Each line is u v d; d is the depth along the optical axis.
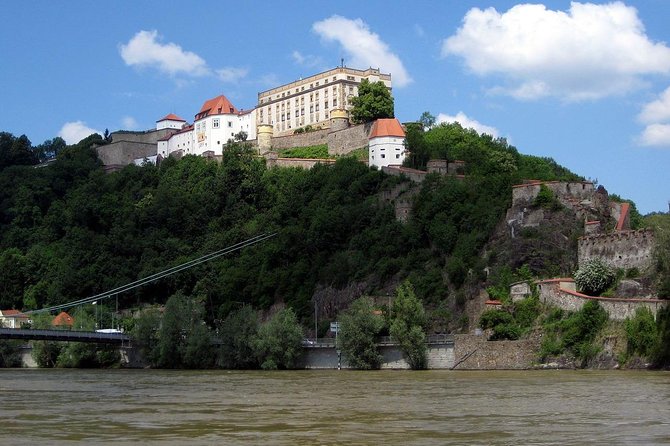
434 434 63.81
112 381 135.88
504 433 63.53
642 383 100.25
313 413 79.38
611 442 58.66
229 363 178.75
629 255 149.12
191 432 67.44
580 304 140.62
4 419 77.62
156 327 192.88
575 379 109.62
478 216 188.12
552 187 177.88
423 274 188.88
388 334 164.00
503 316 152.62
